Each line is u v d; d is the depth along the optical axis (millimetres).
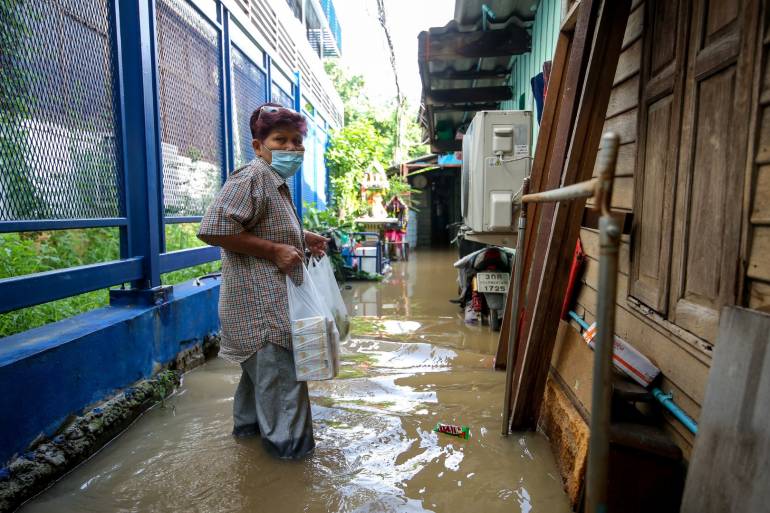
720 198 1803
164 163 3803
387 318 5578
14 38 2406
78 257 4551
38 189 2561
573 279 3607
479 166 4629
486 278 4887
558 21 4879
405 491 2145
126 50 3254
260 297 2346
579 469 1978
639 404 2418
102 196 3051
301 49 8961
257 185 2332
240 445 2545
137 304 3307
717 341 1635
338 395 3250
